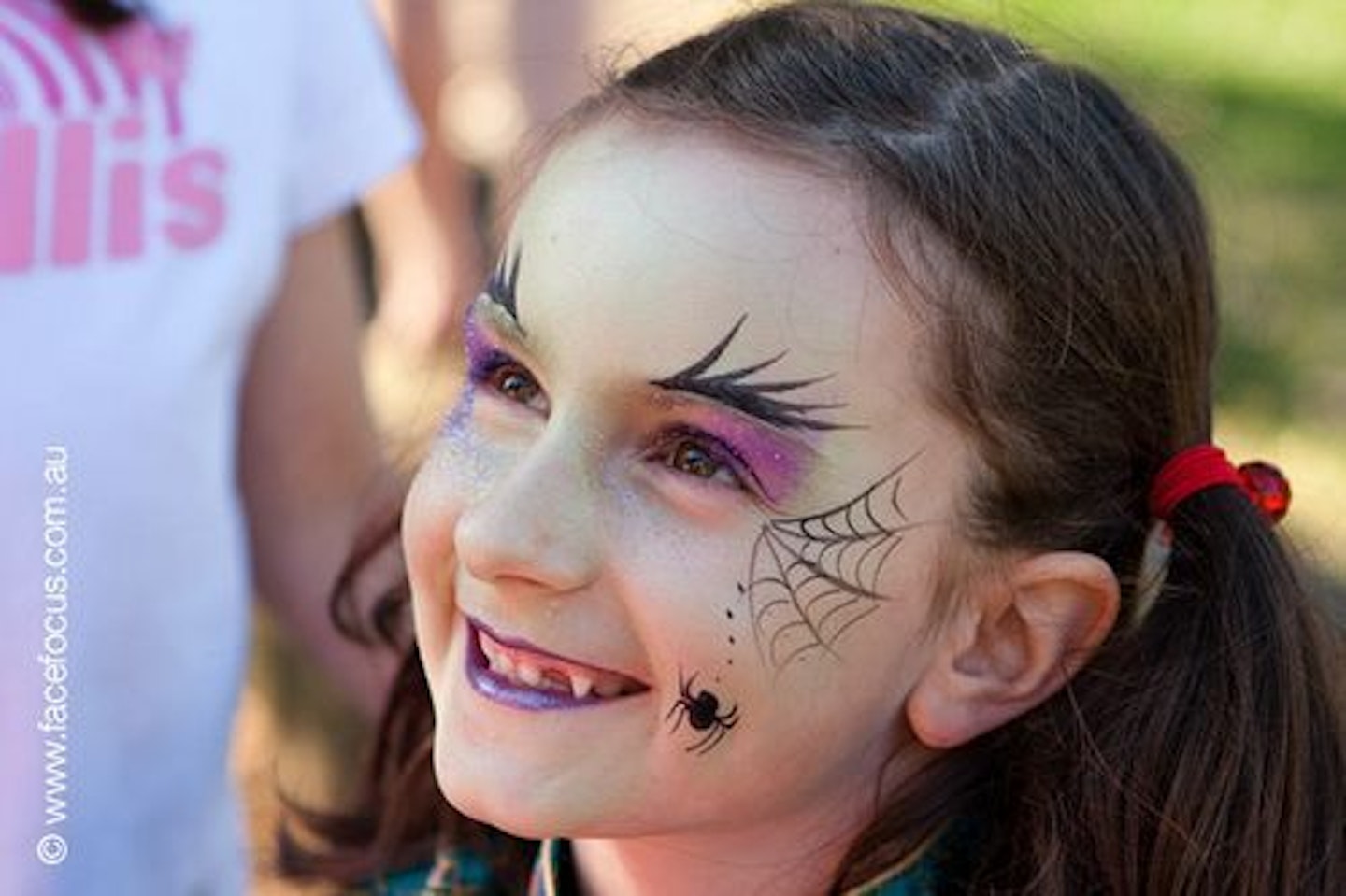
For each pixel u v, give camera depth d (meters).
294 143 2.72
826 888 1.87
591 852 1.96
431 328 5.30
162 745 2.62
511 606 1.72
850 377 1.72
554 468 1.71
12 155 2.47
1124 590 1.90
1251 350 5.31
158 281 2.54
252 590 2.94
